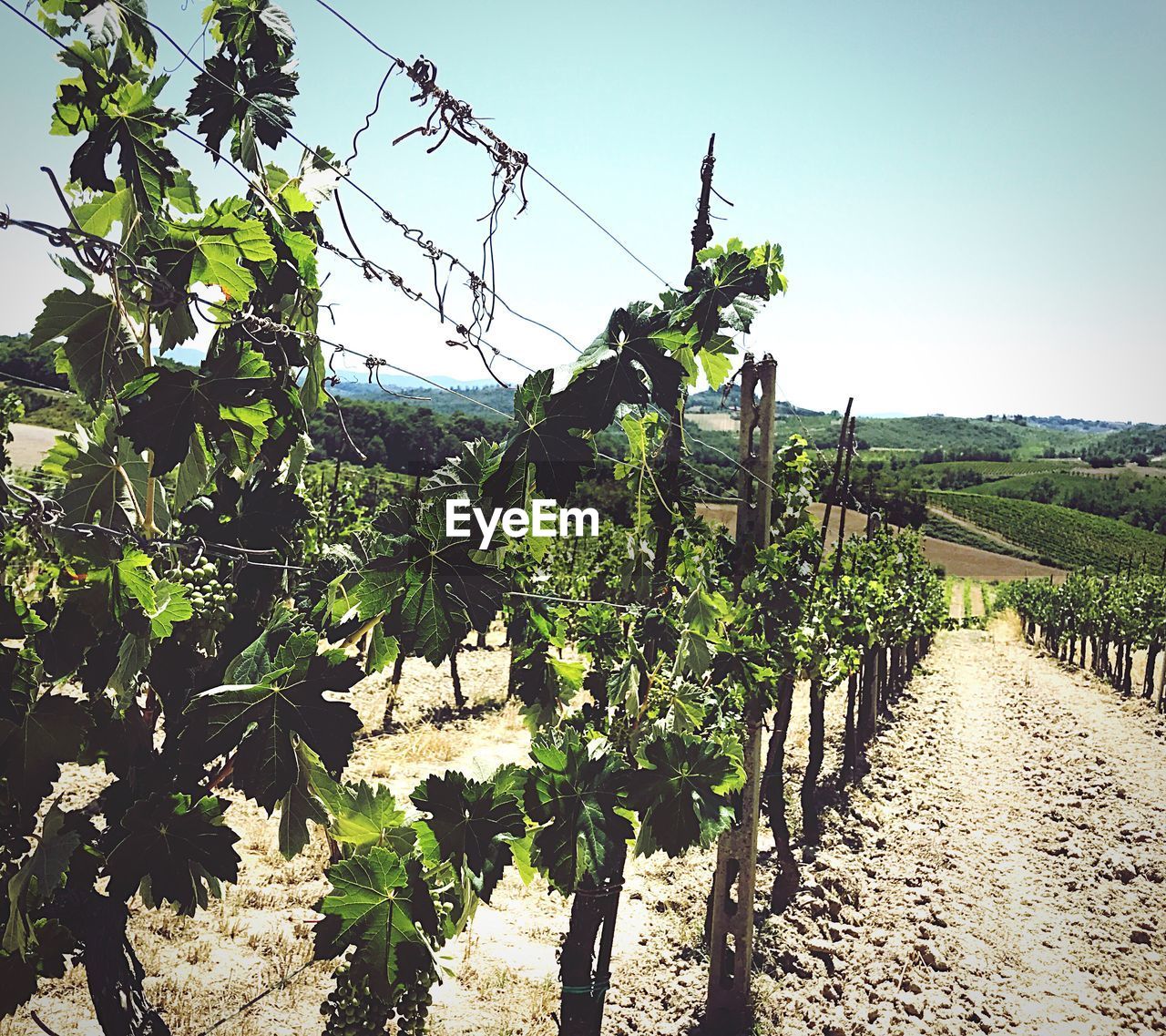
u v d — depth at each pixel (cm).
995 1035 620
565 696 395
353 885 256
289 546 269
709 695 477
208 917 666
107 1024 215
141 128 204
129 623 222
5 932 201
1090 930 802
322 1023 541
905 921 800
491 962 648
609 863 335
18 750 204
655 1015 618
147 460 232
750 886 612
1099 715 1862
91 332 210
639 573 444
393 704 1245
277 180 261
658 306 336
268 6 243
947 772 1331
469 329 330
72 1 193
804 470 784
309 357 271
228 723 218
